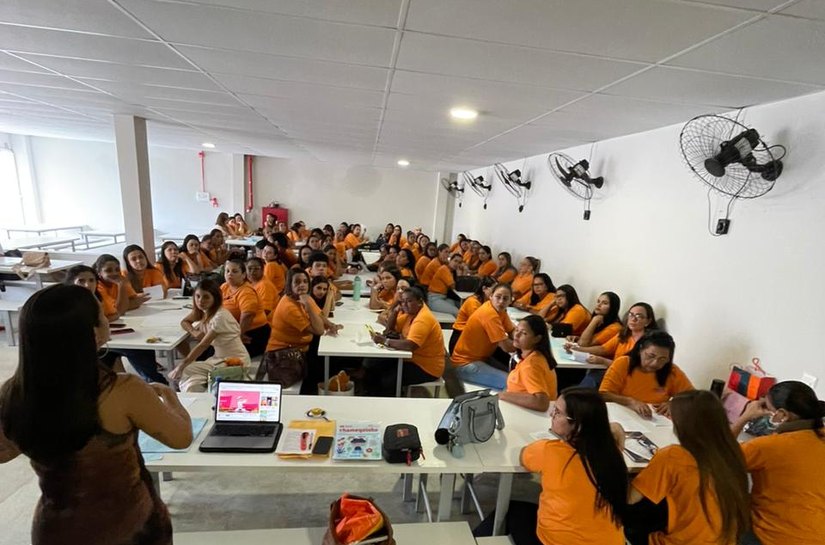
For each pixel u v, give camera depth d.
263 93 3.18
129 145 4.79
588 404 1.48
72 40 2.19
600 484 1.42
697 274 2.83
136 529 1.08
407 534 1.66
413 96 2.88
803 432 1.58
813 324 2.06
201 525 2.18
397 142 5.38
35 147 9.68
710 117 2.70
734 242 2.54
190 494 2.39
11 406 0.89
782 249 2.23
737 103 2.40
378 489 2.54
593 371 3.26
